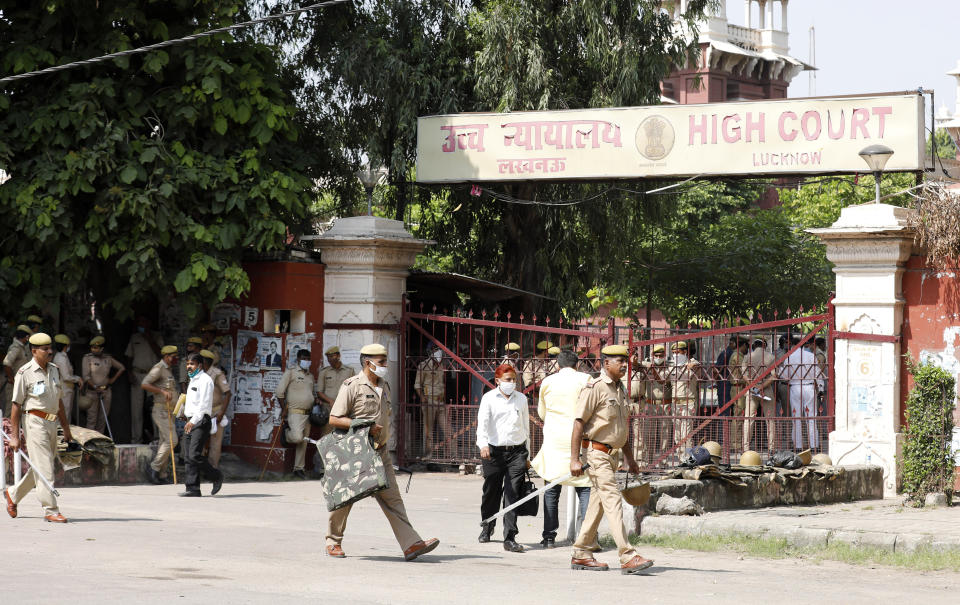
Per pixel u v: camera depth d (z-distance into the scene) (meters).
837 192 44.53
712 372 18.19
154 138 20.36
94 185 19.72
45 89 20.11
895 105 20.47
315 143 25.59
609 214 27.08
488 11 25.28
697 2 27.36
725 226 41.84
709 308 39.81
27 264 19.66
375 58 24.88
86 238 19.45
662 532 13.32
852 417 17.53
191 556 11.08
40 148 19.66
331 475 11.25
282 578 9.88
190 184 19.89
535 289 27.61
